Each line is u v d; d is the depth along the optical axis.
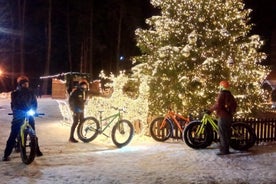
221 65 15.92
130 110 14.38
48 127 16.42
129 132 12.78
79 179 8.40
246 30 16.80
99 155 10.91
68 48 52.97
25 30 52.50
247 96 16.02
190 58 15.98
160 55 16.05
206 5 16.23
